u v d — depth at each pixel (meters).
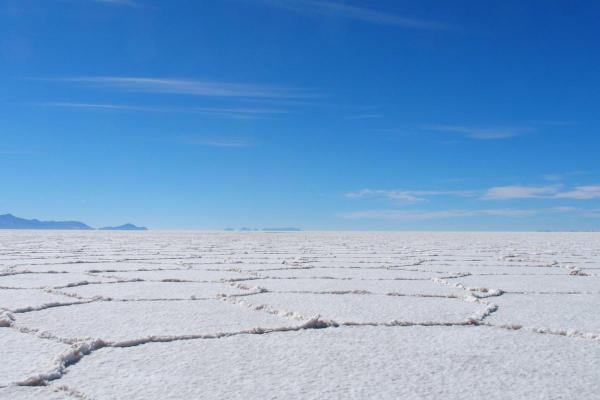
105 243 17.94
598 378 2.70
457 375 2.74
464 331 3.71
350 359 3.01
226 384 2.58
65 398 2.38
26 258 10.47
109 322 3.94
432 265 9.29
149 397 2.40
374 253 12.69
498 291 5.66
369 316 4.23
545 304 4.91
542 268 8.84
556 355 3.11
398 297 5.28
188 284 6.27
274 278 6.97
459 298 5.26
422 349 3.23
